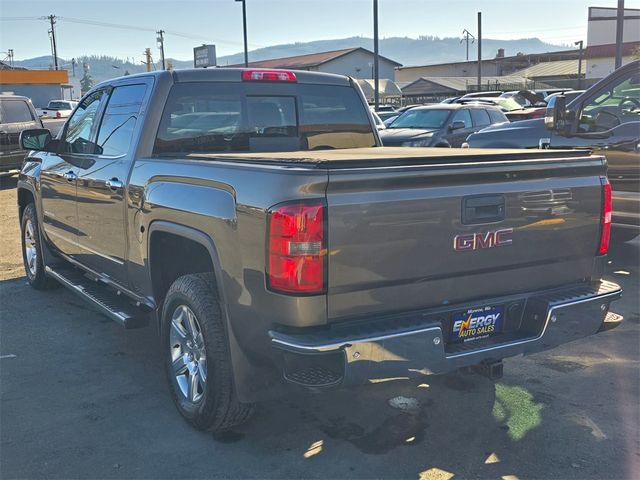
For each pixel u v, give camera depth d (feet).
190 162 11.85
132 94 15.23
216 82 14.93
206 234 11.08
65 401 13.39
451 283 10.54
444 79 188.03
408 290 10.15
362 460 11.03
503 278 11.11
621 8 77.10
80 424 12.41
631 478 10.41
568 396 13.41
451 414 12.66
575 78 184.44
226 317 10.77
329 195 9.36
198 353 11.91
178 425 12.35
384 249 9.78
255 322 10.05
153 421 12.52
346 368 9.39
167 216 12.25
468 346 10.71
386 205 9.72
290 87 16.03
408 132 45.29
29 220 21.35
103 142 15.96
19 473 10.72
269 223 9.52
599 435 11.78
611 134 21.99
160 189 12.54
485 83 182.70
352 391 13.70
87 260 16.99
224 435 11.94
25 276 23.80
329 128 16.71
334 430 12.07
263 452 11.33
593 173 12.01
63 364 15.40
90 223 16.17
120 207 14.29
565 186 11.57
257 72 15.49
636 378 14.25
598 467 10.73
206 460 11.10
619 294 12.16
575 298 11.54
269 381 10.55
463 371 11.69
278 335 9.59
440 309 10.59
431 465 10.85
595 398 13.30
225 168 10.75
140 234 13.46
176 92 14.44
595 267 12.34
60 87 175.22
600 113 22.54
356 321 9.88
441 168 10.09
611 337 16.79
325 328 9.64
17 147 49.93
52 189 18.61
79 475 10.66
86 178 15.99
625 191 21.83
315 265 9.32
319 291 9.41
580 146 22.82
